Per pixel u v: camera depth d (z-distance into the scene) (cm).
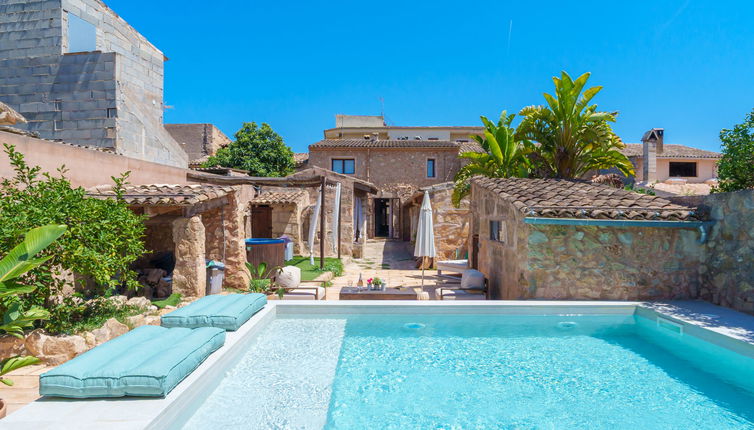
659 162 2762
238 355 566
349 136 3525
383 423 421
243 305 659
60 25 1446
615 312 752
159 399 371
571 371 557
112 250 630
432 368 564
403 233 2722
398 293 887
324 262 1475
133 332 490
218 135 3262
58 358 537
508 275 890
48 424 324
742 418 435
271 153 2786
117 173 1076
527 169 1595
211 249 1052
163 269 1034
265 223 1812
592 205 774
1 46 1472
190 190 924
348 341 658
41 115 1459
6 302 466
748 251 688
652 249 790
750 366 541
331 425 414
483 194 1120
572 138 1431
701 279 789
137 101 1576
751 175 745
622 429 414
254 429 400
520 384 518
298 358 587
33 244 421
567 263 787
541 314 757
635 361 588
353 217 1856
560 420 434
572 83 1373
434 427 416
